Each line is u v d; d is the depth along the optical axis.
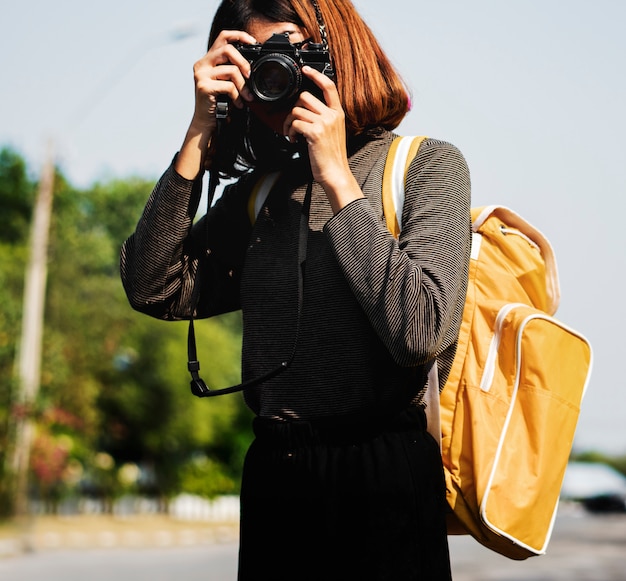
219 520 32.94
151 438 31.86
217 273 2.33
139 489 33.03
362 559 1.88
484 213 2.36
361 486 1.90
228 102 2.14
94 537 22.58
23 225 37.44
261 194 2.20
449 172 2.06
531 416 2.18
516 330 2.21
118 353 30.84
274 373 1.97
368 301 1.87
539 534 2.16
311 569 1.92
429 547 1.91
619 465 79.62
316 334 1.98
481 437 2.17
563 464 2.20
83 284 29.67
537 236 2.40
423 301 1.86
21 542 18.50
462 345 2.25
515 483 2.14
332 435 1.94
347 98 2.08
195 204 2.19
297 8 2.13
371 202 2.04
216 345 32.91
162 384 31.42
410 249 1.95
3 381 20.30
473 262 2.34
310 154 1.97
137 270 2.19
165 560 15.40
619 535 19.61
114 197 41.19
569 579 10.85
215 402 32.56
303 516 1.93
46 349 25.14
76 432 28.34
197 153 2.15
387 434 1.94
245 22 2.18
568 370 2.24
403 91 2.15
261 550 1.98
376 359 1.94
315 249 2.04
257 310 2.08
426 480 1.93
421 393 2.00
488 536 2.16
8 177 37.66
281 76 2.02
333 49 2.10
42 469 22.66
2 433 20.27
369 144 2.13
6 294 25.56
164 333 31.59
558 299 2.40
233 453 36.84
